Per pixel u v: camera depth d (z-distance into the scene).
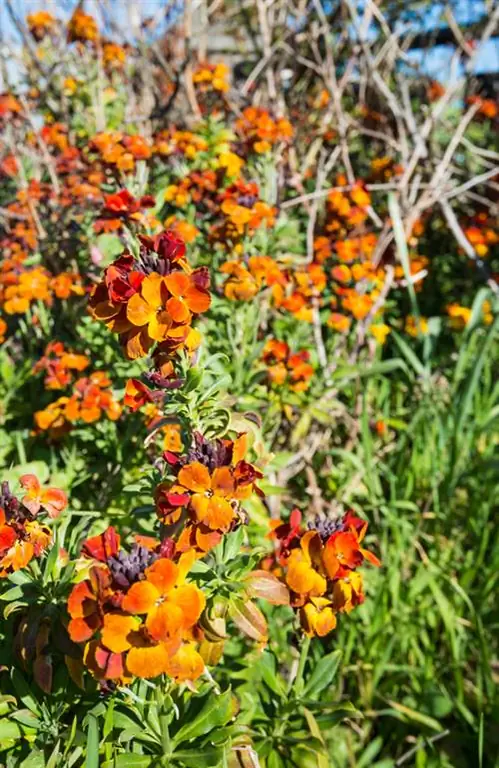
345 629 0.62
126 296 0.35
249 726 0.45
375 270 0.82
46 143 1.02
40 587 0.38
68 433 0.68
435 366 0.95
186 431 0.42
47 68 1.10
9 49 1.07
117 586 0.31
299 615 0.39
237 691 0.47
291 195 0.96
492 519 0.75
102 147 0.67
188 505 0.34
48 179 1.06
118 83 1.17
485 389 0.83
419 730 0.59
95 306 0.36
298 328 0.73
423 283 1.10
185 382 0.39
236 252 0.65
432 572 0.65
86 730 0.37
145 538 0.36
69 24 1.00
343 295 0.77
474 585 0.69
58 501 0.39
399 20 1.09
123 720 0.38
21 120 1.03
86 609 0.31
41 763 0.37
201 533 0.35
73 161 0.87
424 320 0.90
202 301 0.35
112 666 0.31
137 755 0.37
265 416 0.64
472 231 1.02
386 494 0.76
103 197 0.72
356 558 0.37
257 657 0.48
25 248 0.86
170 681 0.38
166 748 0.37
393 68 1.11
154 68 1.26
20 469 0.62
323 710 0.45
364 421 0.69
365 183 1.06
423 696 0.60
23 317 0.88
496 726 0.58
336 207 0.80
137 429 0.64
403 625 0.63
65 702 0.39
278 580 0.39
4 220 0.97
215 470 0.34
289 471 0.73
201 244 0.77
